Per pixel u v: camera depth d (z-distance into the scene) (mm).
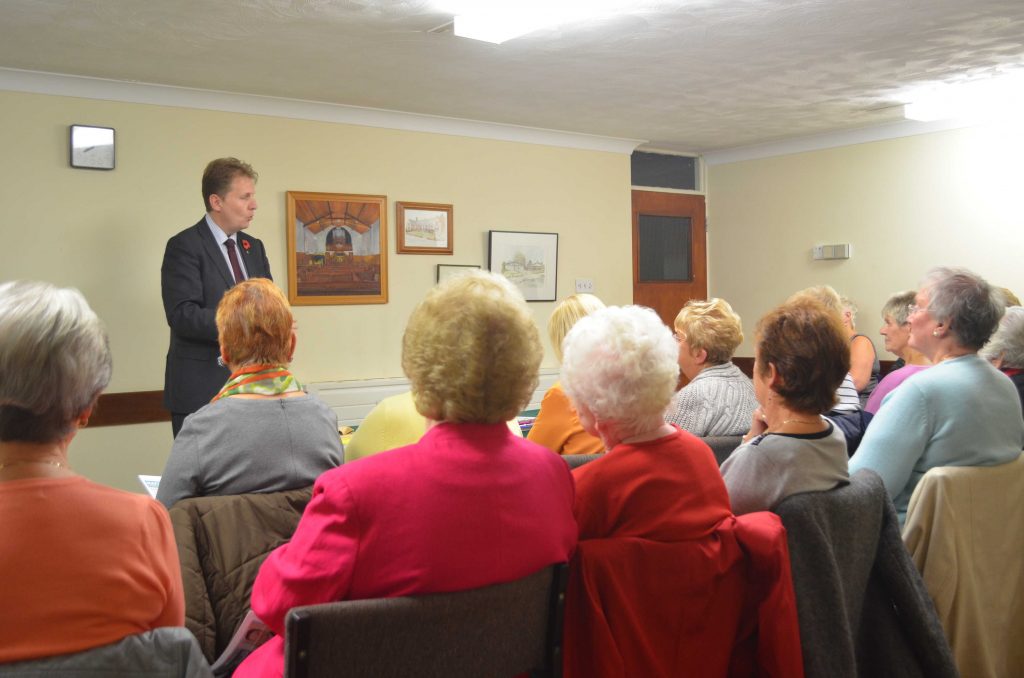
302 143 4785
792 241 6449
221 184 3453
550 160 5891
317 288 4859
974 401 1972
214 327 3340
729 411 2242
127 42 3512
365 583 1091
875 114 5434
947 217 5582
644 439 1419
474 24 3223
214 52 3695
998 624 1938
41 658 965
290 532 1613
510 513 1163
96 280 4148
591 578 1259
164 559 1096
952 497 1833
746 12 3293
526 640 1178
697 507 1368
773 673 1342
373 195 5047
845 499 1513
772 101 4988
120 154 4199
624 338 1393
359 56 3803
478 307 1194
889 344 3430
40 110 3988
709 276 7062
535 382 1247
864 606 1646
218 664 1405
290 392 1815
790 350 1543
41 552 979
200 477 1687
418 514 1100
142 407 4277
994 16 3428
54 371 995
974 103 4945
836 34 3633
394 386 5113
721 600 1375
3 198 3904
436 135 5320
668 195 6766
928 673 1601
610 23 3391
